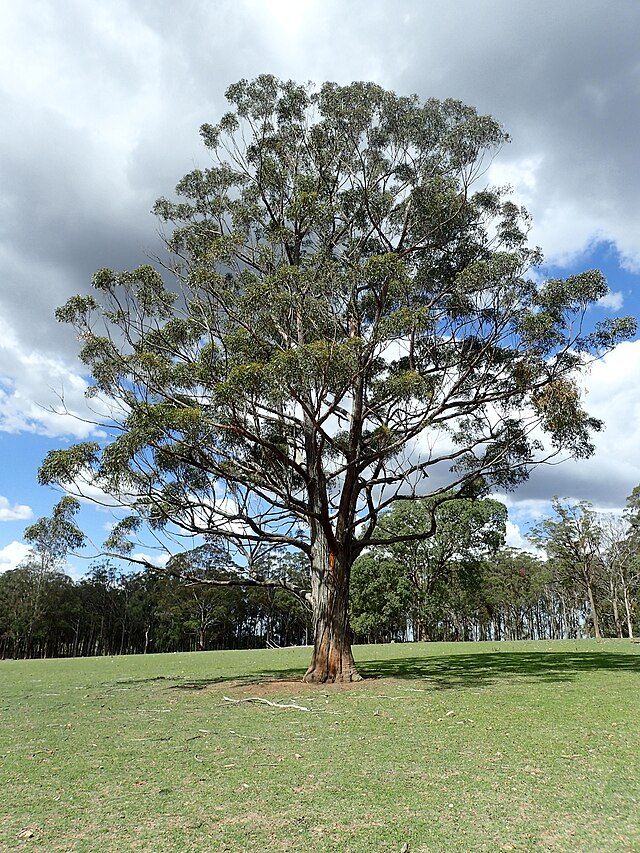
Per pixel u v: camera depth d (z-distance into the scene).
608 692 13.52
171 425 14.47
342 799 6.30
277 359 13.41
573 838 5.29
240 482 16.69
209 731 10.12
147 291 16.94
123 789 6.77
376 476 18.34
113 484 15.87
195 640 76.69
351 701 13.09
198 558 31.52
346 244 18.48
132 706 13.63
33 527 16.72
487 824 5.60
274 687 16.02
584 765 7.52
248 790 6.63
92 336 15.42
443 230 18.11
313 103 19.02
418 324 14.68
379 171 18.27
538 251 17.78
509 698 12.84
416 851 5.04
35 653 73.69
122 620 75.44
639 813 5.85
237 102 19.20
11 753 8.80
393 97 17.52
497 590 66.00
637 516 46.59
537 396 16.69
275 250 18.52
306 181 17.94
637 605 58.75
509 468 18.28
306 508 16.42
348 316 17.58
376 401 15.30
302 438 18.30
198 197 19.39
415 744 8.79
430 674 18.06
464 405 17.67
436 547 51.91
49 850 5.11
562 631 82.06
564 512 46.22
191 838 5.31
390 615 51.94
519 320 16.22
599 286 15.82
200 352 15.43
